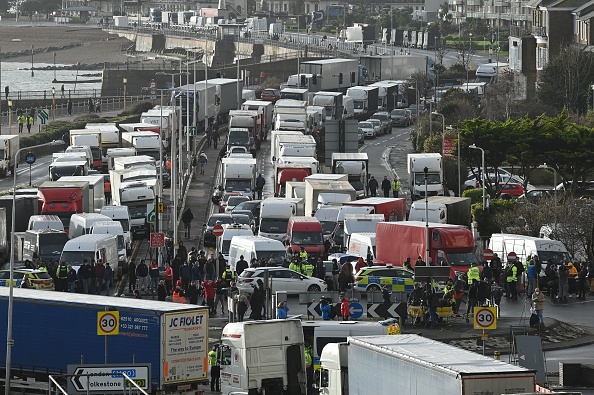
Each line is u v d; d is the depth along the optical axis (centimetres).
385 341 8131
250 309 13725
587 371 10275
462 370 7106
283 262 14975
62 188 18500
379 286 14050
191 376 9556
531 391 7088
